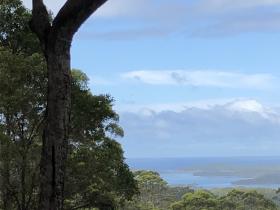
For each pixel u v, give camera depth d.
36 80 16.05
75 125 17.89
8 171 16.36
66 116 8.36
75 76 18.00
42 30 8.41
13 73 15.69
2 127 15.98
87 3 8.11
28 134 16.92
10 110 15.98
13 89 15.82
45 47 8.43
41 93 16.17
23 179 16.61
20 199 17.55
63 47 8.32
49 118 8.30
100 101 18.08
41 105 16.41
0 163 16.12
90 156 18.23
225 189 139.62
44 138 8.34
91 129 18.42
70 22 8.20
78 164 18.00
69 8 8.13
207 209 88.62
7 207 17.33
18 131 16.78
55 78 8.30
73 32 8.34
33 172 16.61
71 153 18.22
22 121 16.73
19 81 15.85
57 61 8.30
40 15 8.45
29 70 15.73
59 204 8.21
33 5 8.53
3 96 15.68
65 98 8.35
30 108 16.27
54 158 8.23
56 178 8.21
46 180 8.21
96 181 18.81
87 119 17.98
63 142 8.30
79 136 18.39
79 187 18.48
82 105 17.59
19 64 15.72
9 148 15.62
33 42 18.88
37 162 16.66
